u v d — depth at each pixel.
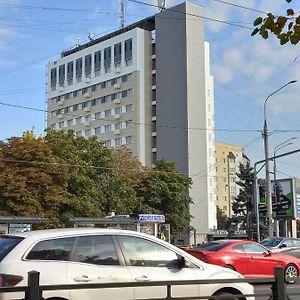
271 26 5.45
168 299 6.34
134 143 91.06
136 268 7.74
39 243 7.36
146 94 92.75
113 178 46.34
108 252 7.70
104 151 46.25
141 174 53.62
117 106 94.94
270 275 17.27
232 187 142.62
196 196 84.00
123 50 95.44
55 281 7.09
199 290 7.93
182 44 87.31
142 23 97.81
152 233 36.34
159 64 90.44
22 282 6.93
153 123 92.06
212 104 98.25
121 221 34.03
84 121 101.19
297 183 59.31
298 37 5.46
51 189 39.03
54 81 109.38
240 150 147.12
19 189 37.56
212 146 97.25
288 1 5.43
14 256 7.14
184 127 85.25
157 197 52.50
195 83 86.88
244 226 90.94
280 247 22.83
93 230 7.84
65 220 39.56
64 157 42.47
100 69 99.38
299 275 17.91
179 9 88.38
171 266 8.00
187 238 67.06
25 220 29.88
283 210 54.94
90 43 108.06
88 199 41.62
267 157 36.62
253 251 17.36
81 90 102.88
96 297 7.31
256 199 39.56
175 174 54.62
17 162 38.69
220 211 126.19
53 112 108.75
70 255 7.44
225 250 16.94
